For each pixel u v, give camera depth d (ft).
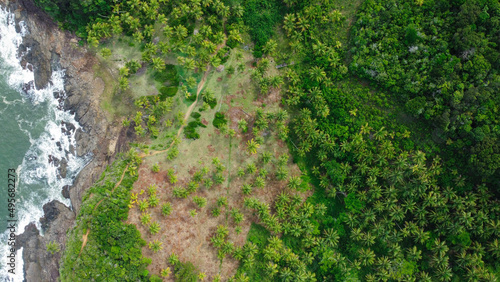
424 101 138.00
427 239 140.77
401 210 141.79
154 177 157.58
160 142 159.33
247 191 153.89
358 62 145.89
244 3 158.51
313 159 156.56
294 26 154.71
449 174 138.62
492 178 132.77
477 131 129.29
